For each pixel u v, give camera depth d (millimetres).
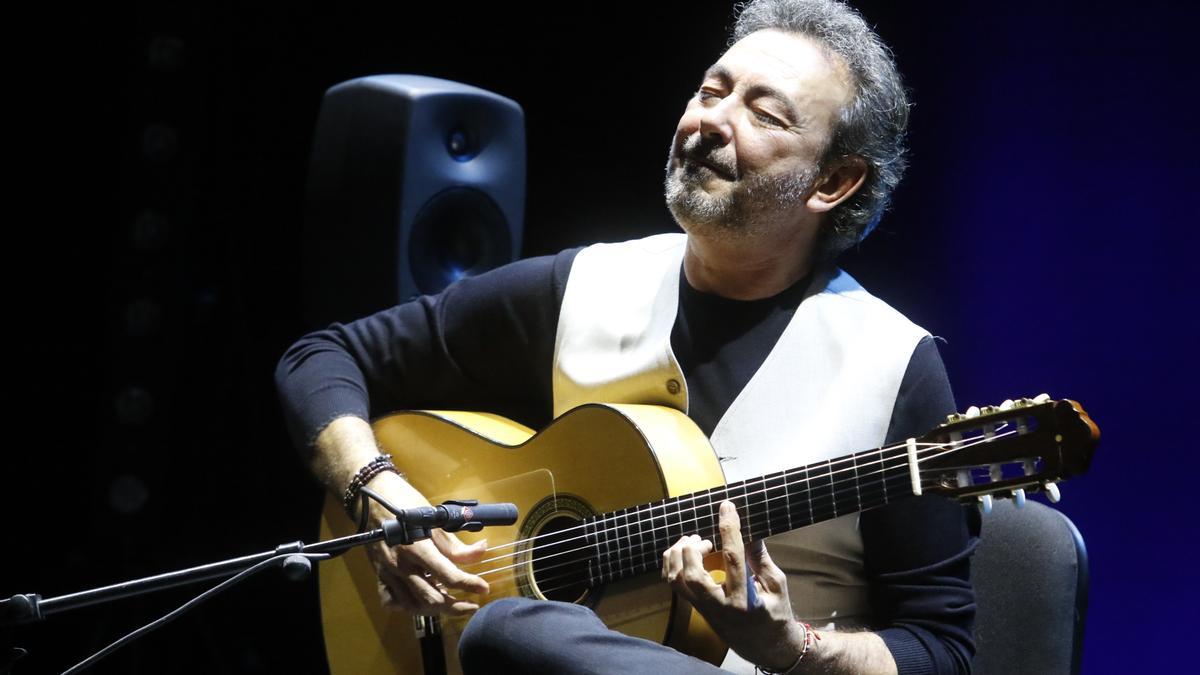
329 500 4879
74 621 7340
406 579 4270
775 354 4324
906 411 4125
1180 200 6770
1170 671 6809
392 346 4980
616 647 3631
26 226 8164
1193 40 6695
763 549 3746
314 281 6062
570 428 4336
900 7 7238
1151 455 6859
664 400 4426
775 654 3707
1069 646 4273
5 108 8094
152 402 7738
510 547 4332
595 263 4785
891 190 4551
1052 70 6984
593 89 7973
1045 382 7059
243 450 8094
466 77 8133
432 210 5902
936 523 4059
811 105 4238
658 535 3979
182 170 7852
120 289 7797
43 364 8195
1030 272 7086
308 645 7590
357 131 5910
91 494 8148
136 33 7820
